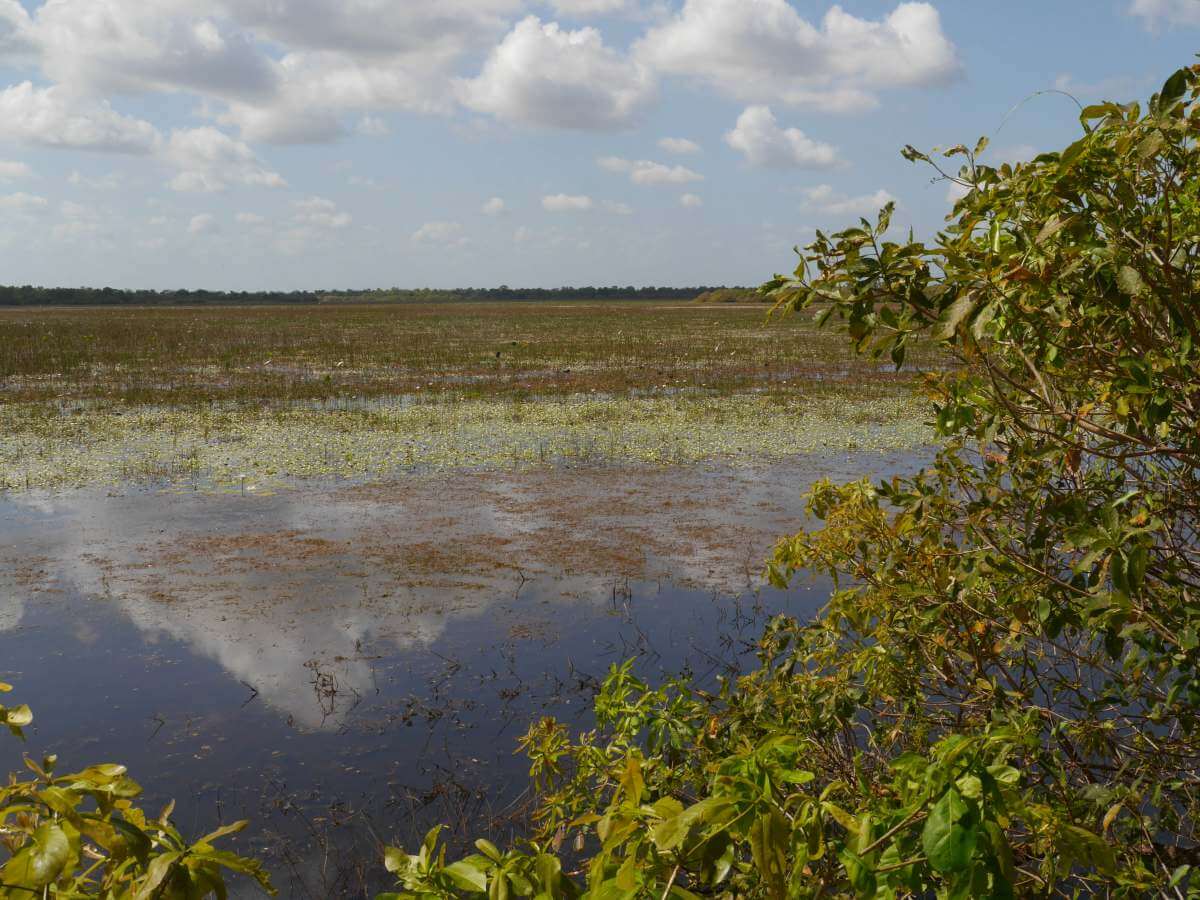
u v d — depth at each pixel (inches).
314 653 197.6
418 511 316.5
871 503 100.3
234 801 141.9
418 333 1342.3
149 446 437.7
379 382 716.0
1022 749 82.0
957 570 91.0
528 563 258.2
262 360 889.5
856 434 471.8
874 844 45.8
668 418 532.7
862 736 126.6
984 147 77.7
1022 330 78.2
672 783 98.5
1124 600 68.2
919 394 92.4
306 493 343.6
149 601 228.5
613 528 293.9
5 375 741.9
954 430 85.4
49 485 354.9
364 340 1186.0
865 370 796.6
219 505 324.5
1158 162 70.9
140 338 1145.4
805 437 464.8
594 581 242.7
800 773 46.4
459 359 904.9
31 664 191.3
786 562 107.4
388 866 47.0
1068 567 85.7
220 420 517.3
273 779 148.1
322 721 167.0
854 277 71.1
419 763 152.9
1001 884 41.9
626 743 108.0
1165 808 90.4
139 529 293.1
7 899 36.7
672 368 826.8
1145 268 68.2
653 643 200.7
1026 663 98.7
